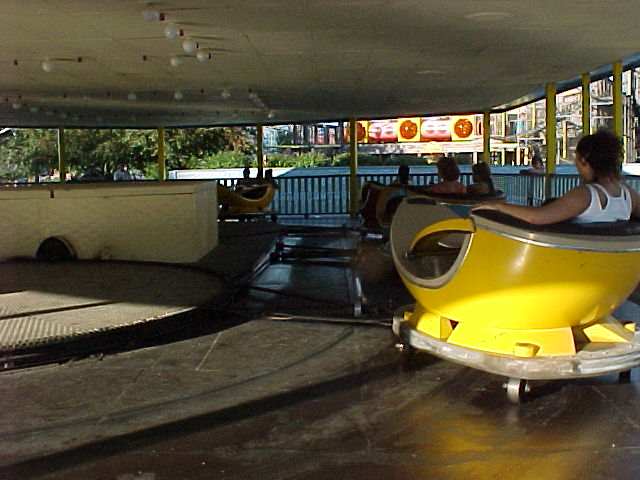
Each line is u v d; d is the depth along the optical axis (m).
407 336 3.62
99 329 3.91
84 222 6.62
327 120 16.69
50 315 4.26
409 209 3.98
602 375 3.32
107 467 2.49
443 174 6.27
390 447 2.64
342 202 16.22
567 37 6.80
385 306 5.02
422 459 2.53
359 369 3.61
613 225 2.94
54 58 8.00
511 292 3.03
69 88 10.86
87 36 6.64
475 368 3.29
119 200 6.62
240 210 11.81
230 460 2.54
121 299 4.70
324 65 8.65
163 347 4.02
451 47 7.37
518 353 3.04
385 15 5.76
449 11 5.59
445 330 3.50
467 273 3.16
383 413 2.99
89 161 30.97
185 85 10.57
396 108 14.55
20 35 6.59
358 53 7.75
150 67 8.72
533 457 2.54
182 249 6.65
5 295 4.88
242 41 6.98
